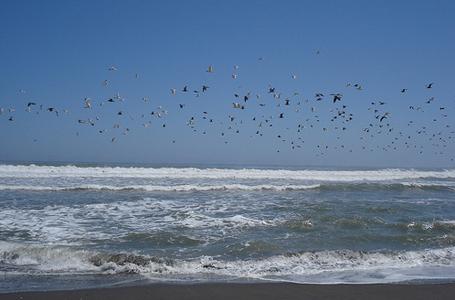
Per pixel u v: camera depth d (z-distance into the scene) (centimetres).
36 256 1010
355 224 1462
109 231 1302
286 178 3447
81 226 1367
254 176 3478
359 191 2684
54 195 2114
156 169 3525
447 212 1836
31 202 1839
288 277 941
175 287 854
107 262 985
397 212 1786
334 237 1295
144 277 916
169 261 997
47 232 1272
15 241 1159
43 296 788
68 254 1019
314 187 2698
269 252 1109
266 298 809
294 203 1955
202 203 1917
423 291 870
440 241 1285
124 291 824
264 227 1395
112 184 2638
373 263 1066
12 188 2325
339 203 1989
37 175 3055
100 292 815
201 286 863
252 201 2011
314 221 1506
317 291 854
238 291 841
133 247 1127
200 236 1260
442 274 993
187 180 3031
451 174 4447
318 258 1073
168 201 1969
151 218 1528
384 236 1312
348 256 1094
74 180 2825
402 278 956
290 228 1391
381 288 881
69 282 871
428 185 2980
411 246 1228
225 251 1109
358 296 833
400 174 4256
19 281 870
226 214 1633
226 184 2811
